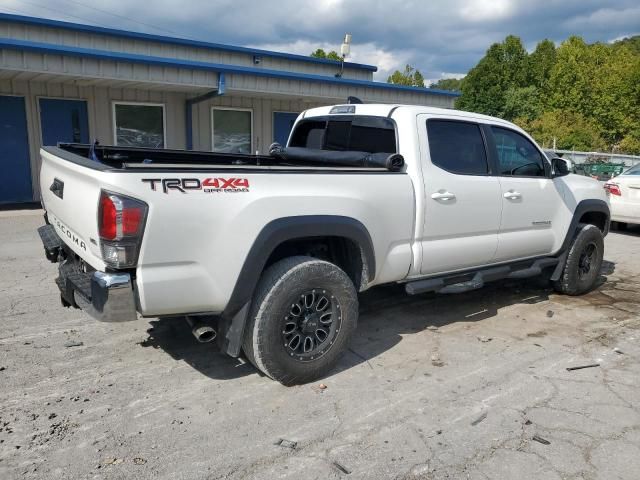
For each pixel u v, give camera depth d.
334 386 3.88
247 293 3.50
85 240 3.44
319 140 5.44
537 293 6.36
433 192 4.46
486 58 53.34
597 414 3.55
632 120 43.94
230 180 3.39
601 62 49.88
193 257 3.31
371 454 3.06
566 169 5.77
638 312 5.71
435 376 4.07
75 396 3.62
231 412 3.48
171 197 3.18
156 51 15.01
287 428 3.31
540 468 2.97
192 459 2.97
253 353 3.65
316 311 3.84
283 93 13.80
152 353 4.34
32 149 12.21
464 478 2.87
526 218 5.39
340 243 4.17
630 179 10.16
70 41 13.45
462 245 4.79
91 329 4.79
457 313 5.56
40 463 2.89
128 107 13.24
